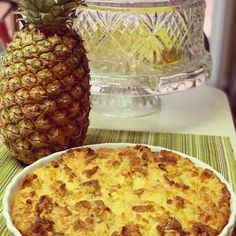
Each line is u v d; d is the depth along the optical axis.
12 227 0.38
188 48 0.70
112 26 0.65
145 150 0.49
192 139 0.61
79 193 0.42
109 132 0.63
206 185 0.44
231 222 0.39
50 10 0.50
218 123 0.68
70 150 0.49
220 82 1.18
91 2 0.65
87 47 0.67
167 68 0.67
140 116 0.69
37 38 0.51
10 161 0.56
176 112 0.71
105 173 0.45
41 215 0.40
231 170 0.54
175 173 0.45
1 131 0.54
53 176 0.45
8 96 0.52
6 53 0.54
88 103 0.56
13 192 0.43
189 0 0.69
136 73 0.66
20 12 0.51
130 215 0.40
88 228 0.38
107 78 0.64
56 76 0.51
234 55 1.16
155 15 0.65
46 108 0.51
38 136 0.53
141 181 0.44
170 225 0.38
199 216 0.40
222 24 1.14
